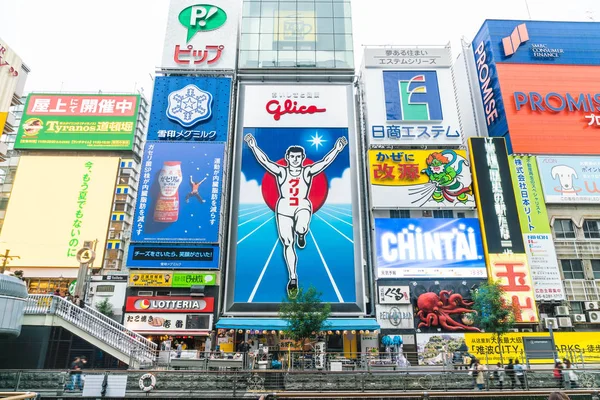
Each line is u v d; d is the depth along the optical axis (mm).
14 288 24156
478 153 43688
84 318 28375
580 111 46625
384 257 39750
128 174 79250
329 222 41250
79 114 72000
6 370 20891
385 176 42906
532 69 48312
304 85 46562
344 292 39219
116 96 73562
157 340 38719
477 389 22641
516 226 40875
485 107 50531
